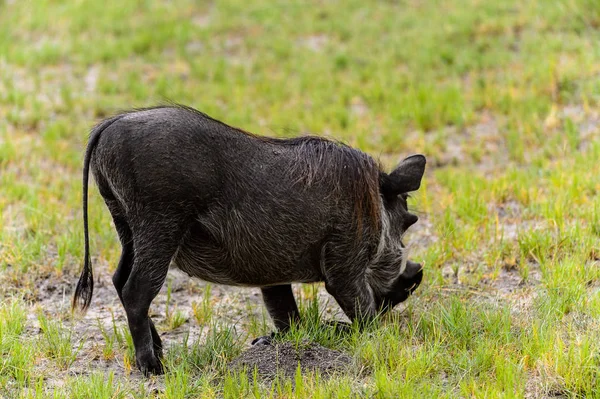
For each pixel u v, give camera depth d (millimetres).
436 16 50469
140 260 17953
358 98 41812
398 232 21031
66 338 20141
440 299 21297
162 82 44031
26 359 18453
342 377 17406
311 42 50594
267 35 51812
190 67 47531
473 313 20203
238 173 18484
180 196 17844
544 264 22797
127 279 19016
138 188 17750
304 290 23031
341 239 19312
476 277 22953
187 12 56688
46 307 22391
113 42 51219
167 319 21609
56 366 18797
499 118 36500
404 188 20578
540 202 27188
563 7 45656
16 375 17953
